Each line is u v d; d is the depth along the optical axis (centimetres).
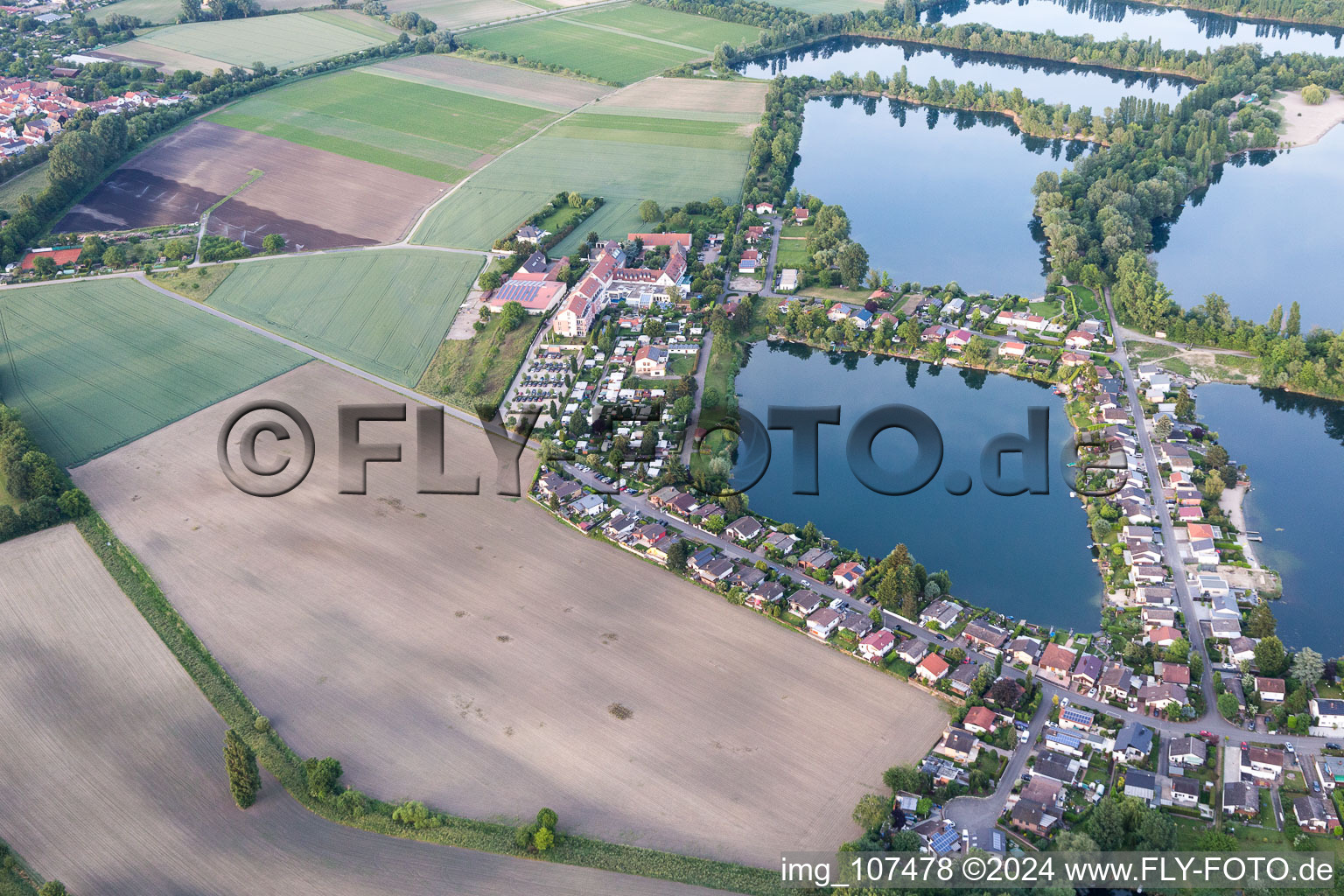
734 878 19788
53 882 19562
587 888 19750
